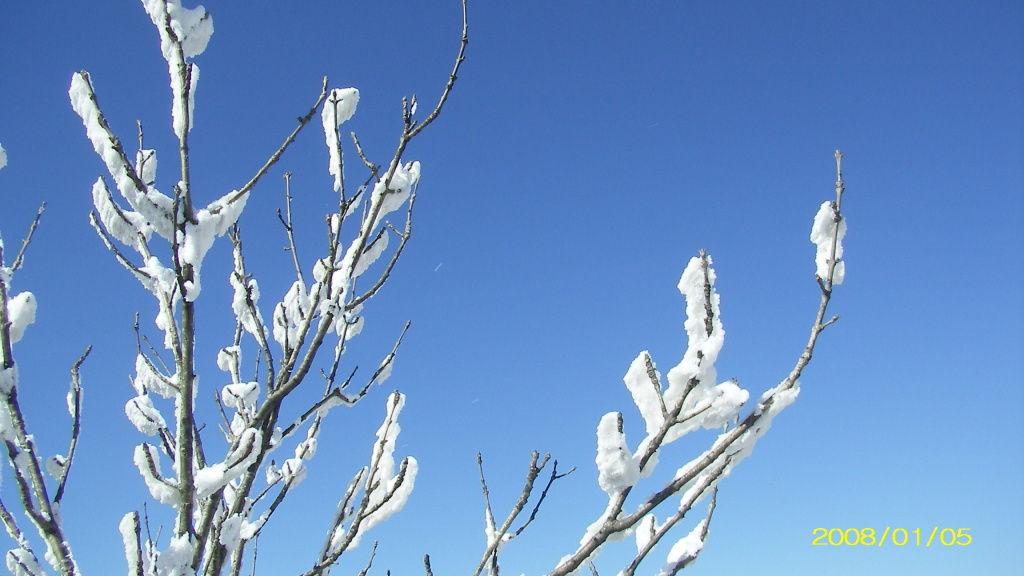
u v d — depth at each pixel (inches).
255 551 84.8
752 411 68.6
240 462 73.4
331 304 76.9
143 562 72.9
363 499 76.7
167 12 73.1
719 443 68.7
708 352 68.1
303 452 86.4
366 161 77.3
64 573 72.5
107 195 74.6
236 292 85.1
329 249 78.0
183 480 72.6
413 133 75.9
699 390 69.0
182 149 73.0
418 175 80.7
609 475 68.4
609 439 68.3
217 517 81.4
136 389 83.5
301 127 75.5
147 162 77.2
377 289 78.5
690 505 68.8
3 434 74.2
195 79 73.8
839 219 68.5
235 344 91.6
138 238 76.0
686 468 69.1
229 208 74.3
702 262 69.7
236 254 86.7
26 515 73.4
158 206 72.1
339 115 77.1
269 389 81.0
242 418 85.0
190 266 72.6
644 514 68.2
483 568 71.9
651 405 69.7
